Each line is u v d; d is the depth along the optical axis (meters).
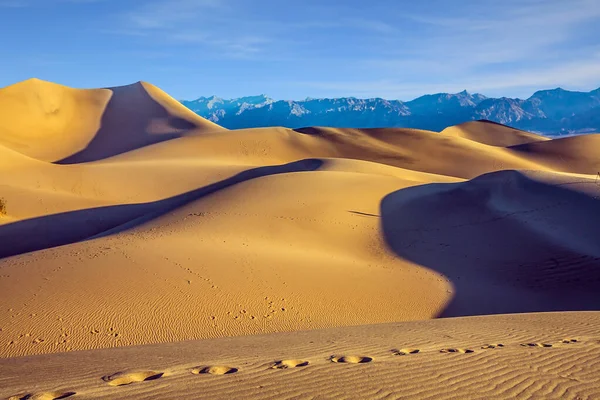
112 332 11.00
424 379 5.29
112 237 19.48
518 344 7.18
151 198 42.22
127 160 58.12
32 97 90.56
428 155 79.25
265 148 75.12
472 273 18.86
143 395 4.73
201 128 90.75
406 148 82.12
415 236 23.08
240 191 28.27
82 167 47.03
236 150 72.25
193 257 16.16
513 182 29.03
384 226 24.12
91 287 12.94
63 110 93.75
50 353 8.94
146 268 14.58
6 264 14.80
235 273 15.17
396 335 8.35
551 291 17.03
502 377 5.41
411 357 6.24
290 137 81.75
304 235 21.69
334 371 5.55
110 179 44.81
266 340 8.62
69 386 5.16
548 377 5.43
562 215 23.78
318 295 14.63
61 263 14.67
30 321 10.99
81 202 37.75
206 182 47.00
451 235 23.14
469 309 15.22
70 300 12.14
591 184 26.88
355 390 4.89
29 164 44.44
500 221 24.31
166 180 46.72
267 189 28.31
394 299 15.30
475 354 6.39
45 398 4.76
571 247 20.64
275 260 17.03
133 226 24.00
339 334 8.94
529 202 26.05
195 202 27.48
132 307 12.17
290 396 4.71
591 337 7.81
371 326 10.41
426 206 27.20
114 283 13.33
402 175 46.12
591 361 6.09
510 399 4.77
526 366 5.83
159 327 11.50
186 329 11.59
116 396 4.71
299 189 28.44
